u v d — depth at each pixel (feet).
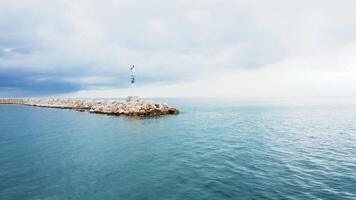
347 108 330.34
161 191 52.16
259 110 290.15
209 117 205.87
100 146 97.45
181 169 66.80
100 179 59.98
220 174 61.87
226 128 144.36
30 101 394.52
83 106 301.63
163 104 238.68
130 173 64.28
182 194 50.31
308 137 114.73
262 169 65.41
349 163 70.64
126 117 201.77
